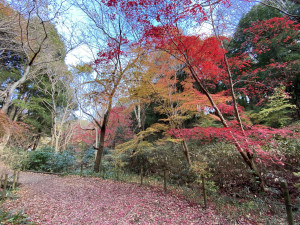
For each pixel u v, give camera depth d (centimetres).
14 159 925
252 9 733
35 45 750
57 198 464
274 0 503
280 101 674
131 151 971
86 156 1288
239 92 851
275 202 366
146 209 378
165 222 315
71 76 1047
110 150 1308
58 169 943
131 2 408
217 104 598
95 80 761
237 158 564
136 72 690
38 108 1345
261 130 392
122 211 369
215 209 368
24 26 631
